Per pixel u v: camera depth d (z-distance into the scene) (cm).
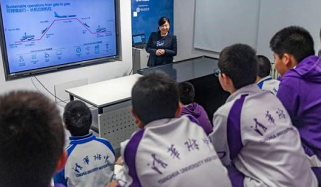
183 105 223
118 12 454
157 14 609
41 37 389
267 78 224
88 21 427
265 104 135
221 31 547
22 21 369
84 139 188
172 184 99
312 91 146
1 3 350
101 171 196
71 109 187
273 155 128
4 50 363
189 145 107
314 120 147
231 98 140
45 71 403
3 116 66
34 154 66
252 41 504
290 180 124
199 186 101
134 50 540
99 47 448
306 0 425
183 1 603
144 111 114
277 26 465
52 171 70
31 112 68
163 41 489
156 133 107
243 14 506
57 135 70
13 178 65
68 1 402
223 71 141
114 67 471
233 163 139
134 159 103
